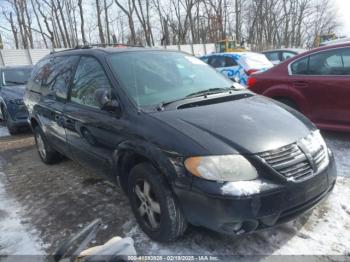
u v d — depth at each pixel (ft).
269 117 9.98
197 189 8.37
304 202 8.87
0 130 29.04
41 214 12.51
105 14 112.57
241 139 8.75
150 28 118.52
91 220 11.66
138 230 10.74
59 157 18.04
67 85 14.07
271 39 145.89
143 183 10.12
